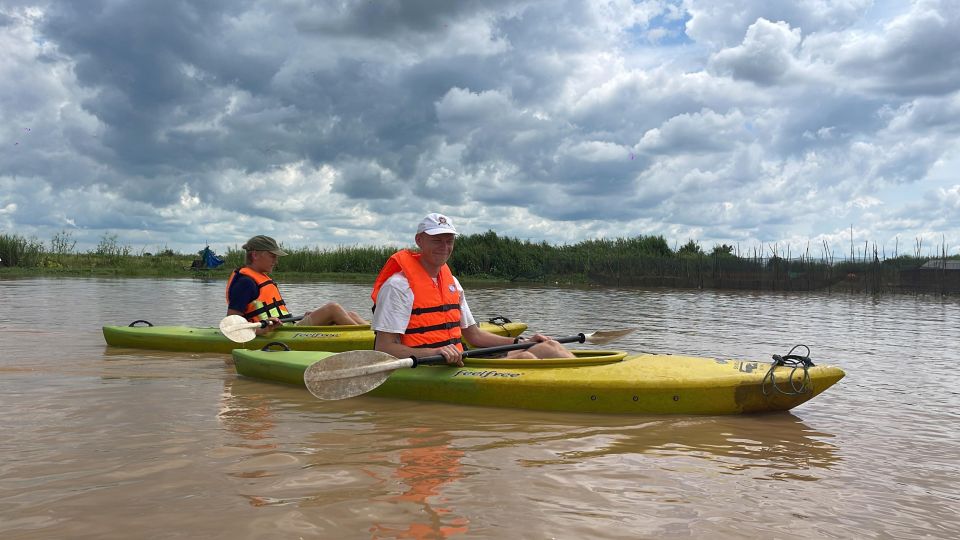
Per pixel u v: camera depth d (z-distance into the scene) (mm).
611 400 3951
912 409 4168
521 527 2176
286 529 2125
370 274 24625
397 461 2912
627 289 19469
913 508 2453
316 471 2742
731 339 7551
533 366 4258
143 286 16328
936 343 7422
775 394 3883
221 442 3197
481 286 19828
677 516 2314
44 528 2123
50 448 3051
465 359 4445
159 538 2051
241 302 6352
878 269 18125
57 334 7555
